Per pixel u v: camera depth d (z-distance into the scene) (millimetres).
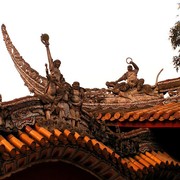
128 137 9672
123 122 11305
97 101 14164
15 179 7418
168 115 10148
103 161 8242
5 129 7211
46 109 7891
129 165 8695
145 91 14297
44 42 8633
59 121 7941
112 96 14383
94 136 8641
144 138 10523
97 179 8586
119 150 9172
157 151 10531
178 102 13516
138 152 9789
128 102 14180
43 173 7883
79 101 8461
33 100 7715
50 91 8016
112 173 8484
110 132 9156
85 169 8336
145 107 13781
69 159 8016
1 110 7207
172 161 10047
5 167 6715
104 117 11656
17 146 6879
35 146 6996
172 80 14273
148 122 10695
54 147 7414
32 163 7375
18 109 7492
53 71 8367
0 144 6590
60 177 8172
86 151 7949
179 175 10227
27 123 7602
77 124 8352
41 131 7500
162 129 10953
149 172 9148
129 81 14430
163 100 14156
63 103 8156
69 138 7535
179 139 11094
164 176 9844
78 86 8586
